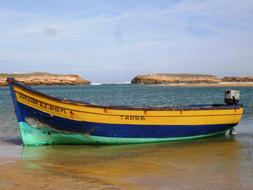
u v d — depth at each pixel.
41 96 15.20
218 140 17.58
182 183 9.82
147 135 16.56
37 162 12.48
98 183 9.73
